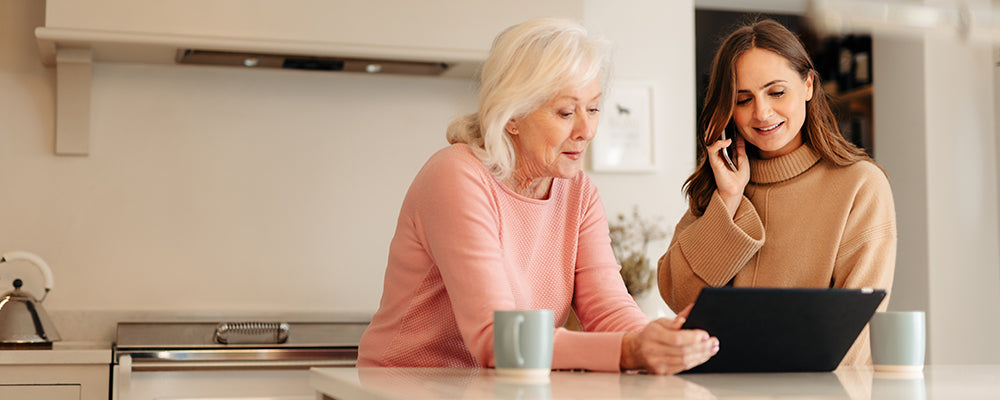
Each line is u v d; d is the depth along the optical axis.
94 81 3.02
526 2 2.98
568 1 3.02
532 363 1.11
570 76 1.36
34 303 2.70
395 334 1.45
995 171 3.60
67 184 2.98
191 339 2.79
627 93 3.40
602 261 1.51
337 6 2.83
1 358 2.44
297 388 2.67
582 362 1.24
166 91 3.07
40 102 2.98
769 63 1.64
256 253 3.12
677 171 3.44
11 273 2.92
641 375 1.19
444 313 1.44
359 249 3.20
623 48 3.43
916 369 1.27
